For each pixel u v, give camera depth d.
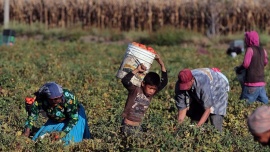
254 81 21.86
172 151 14.52
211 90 16.61
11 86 25.58
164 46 53.34
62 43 52.00
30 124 16.23
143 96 15.66
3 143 15.29
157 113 19.53
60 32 59.66
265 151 15.73
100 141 15.48
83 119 16.28
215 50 49.62
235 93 26.28
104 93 24.61
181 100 16.97
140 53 15.69
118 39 58.94
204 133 15.91
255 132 9.26
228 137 16.09
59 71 31.59
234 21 61.69
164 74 16.08
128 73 15.57
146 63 15.76
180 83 16.39
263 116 9.19
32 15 66.44
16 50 43.88
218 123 17.09
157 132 15.35
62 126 16.23
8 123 17.95
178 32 57.12
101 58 41.47
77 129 16.03
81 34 59.59
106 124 17.25
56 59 38.22
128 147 14.75
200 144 15.50
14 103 21.44
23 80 27.44
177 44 56.22
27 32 60.56
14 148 15.22
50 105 15.82
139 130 15.55
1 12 69.12
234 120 19.20
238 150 15.95
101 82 27.91
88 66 34.62
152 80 15.42
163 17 64.25
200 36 57.94
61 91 15.62
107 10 65.00
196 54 45.78
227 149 15.72
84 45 50.44
